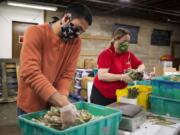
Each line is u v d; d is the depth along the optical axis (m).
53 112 1.13
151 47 8.12
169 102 1.78
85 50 6.72
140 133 1.37
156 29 8.16
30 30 1.25
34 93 1.31
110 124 1.19
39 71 1.16
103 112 1.34
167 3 5.81
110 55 2.01
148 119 1.66
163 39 8.40
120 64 2.07
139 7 6.21
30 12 5.89
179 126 1.51
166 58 7.80
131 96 1.81
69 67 1.47
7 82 5.38
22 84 1.35
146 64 8.05
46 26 1.31
